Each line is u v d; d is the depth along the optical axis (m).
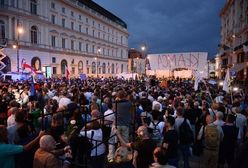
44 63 53.06
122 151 4.90
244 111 8.78
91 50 74.81
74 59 65.31
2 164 4.10
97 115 6.46
